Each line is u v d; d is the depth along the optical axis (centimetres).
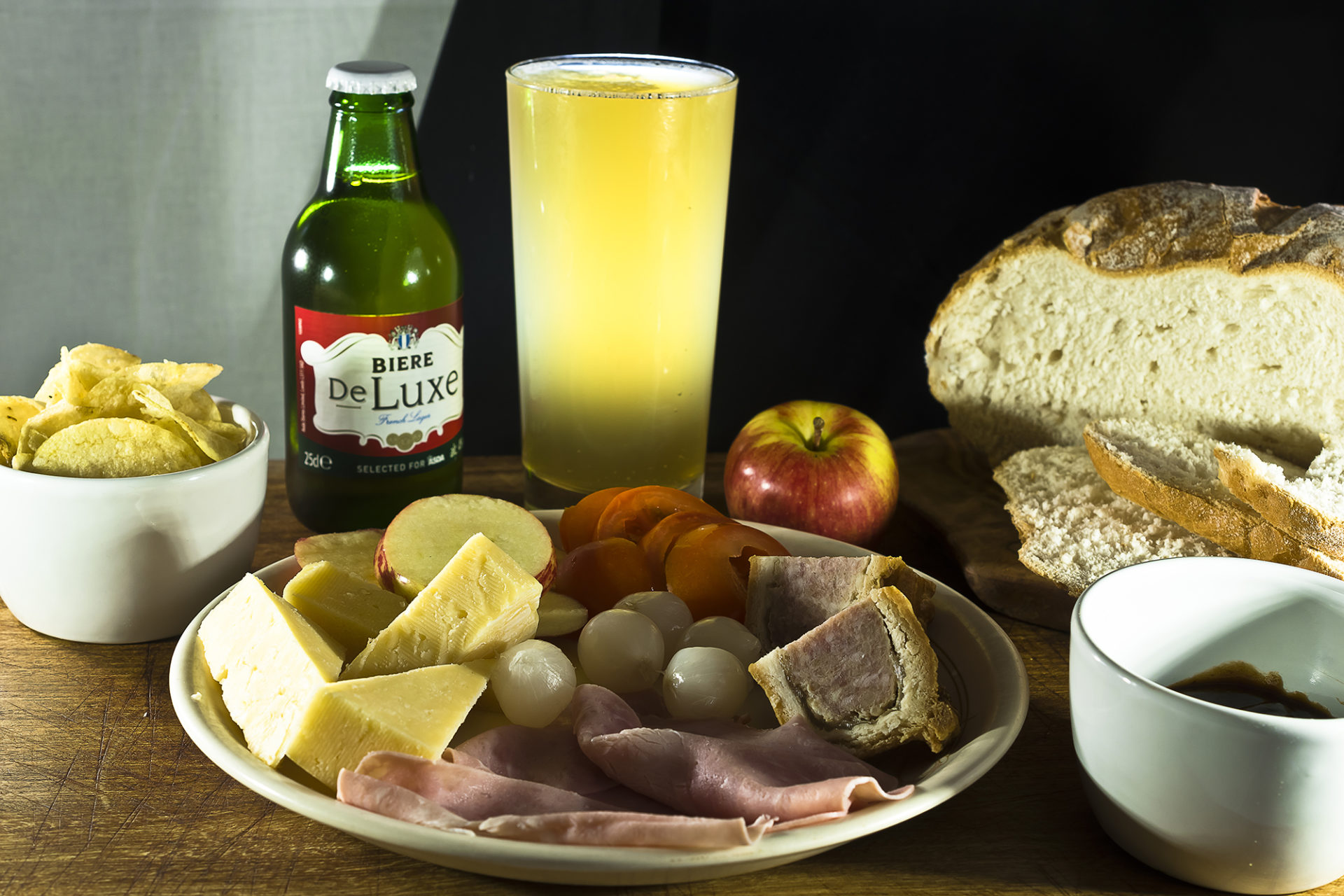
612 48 154
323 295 94
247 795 71
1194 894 64
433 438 101
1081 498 104
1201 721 57
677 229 99
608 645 76
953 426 126
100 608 84
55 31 155
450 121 158
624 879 58
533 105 97
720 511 117
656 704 77
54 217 165
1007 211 155
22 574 82
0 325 170
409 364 97
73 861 64
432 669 68
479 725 74
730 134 102
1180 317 110
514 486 121
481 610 72
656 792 64
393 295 95
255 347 176
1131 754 61
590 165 96
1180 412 115
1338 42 142
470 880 64
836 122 151
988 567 98
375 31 156
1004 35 146
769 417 109
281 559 98
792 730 68
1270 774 57
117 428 82
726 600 86
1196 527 93
